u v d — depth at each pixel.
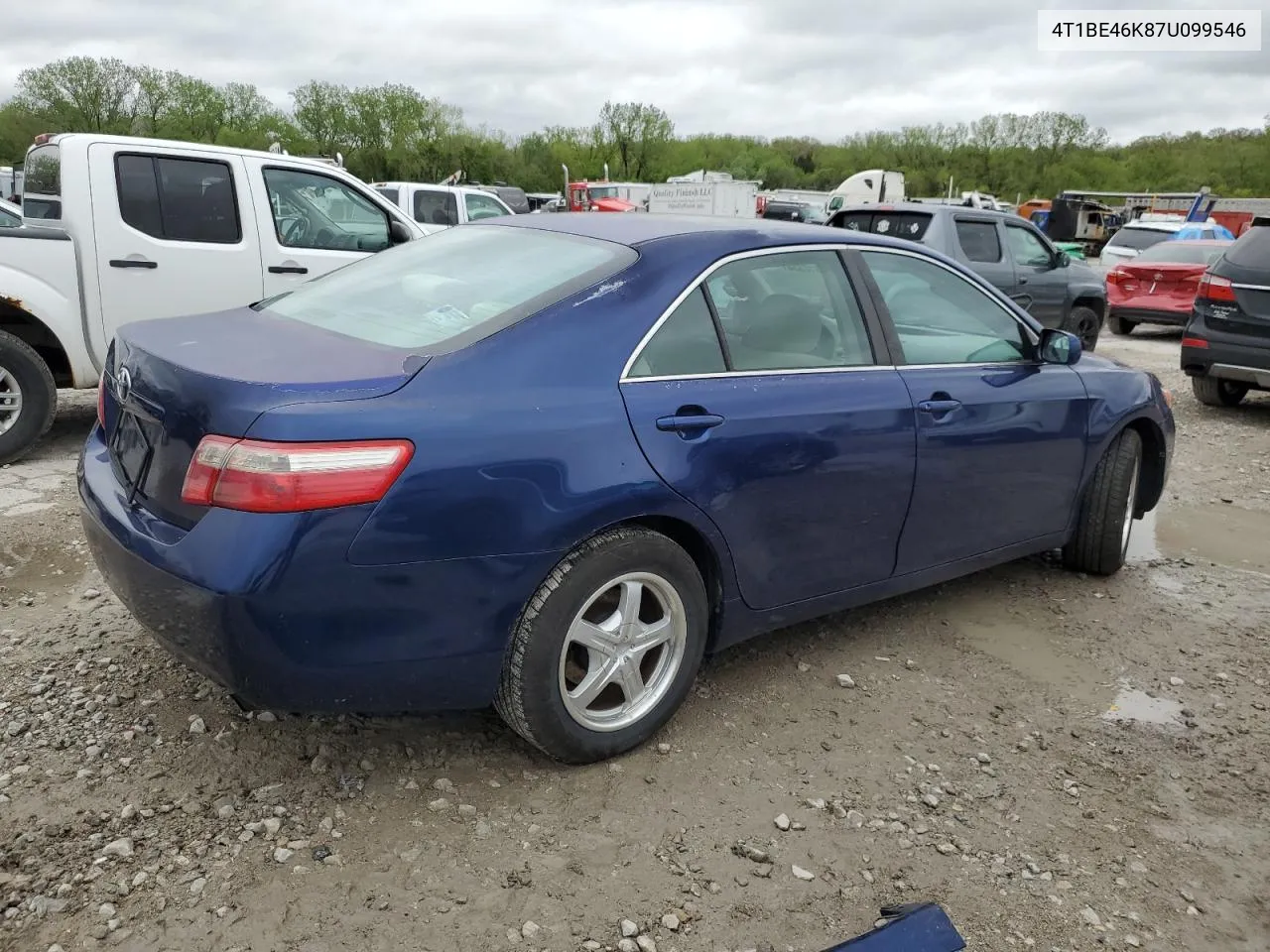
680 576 2.93
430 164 74.31
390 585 2.42
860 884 2.53
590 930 2.31
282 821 2.60
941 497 3.70
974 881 2.57
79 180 5.81
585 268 2.99
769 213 33.31
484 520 2.50
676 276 3.01
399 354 2.65
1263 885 2.64
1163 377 11.05
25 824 2.52
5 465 5.71
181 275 6.18
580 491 2.63
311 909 2.31
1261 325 8.43
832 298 3.46
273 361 2.59
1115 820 2.88
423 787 2.79
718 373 3.04
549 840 2.60
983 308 4.01
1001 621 4.23
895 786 2.96
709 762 3.01
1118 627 4.23
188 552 2.35
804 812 2.80
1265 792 3.06
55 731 2.94
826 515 3.31
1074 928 2.44
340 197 6.89
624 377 2.80
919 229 10.09
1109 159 89.62
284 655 2.36
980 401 3.77
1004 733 3.32
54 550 4.40
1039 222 46.88
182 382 2.49
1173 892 2.59
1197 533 5.62
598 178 81.12
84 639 3.54
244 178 6.39
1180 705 3.58
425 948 2.22
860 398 3.36
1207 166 86.56
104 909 2.26
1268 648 4.10
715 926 2.35
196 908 2.29
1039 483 4.16
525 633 2.66
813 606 3.44
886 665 3.74
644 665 3.03
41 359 5.69
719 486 2.95
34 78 72.06
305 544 2.30
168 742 2.92
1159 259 14.73
